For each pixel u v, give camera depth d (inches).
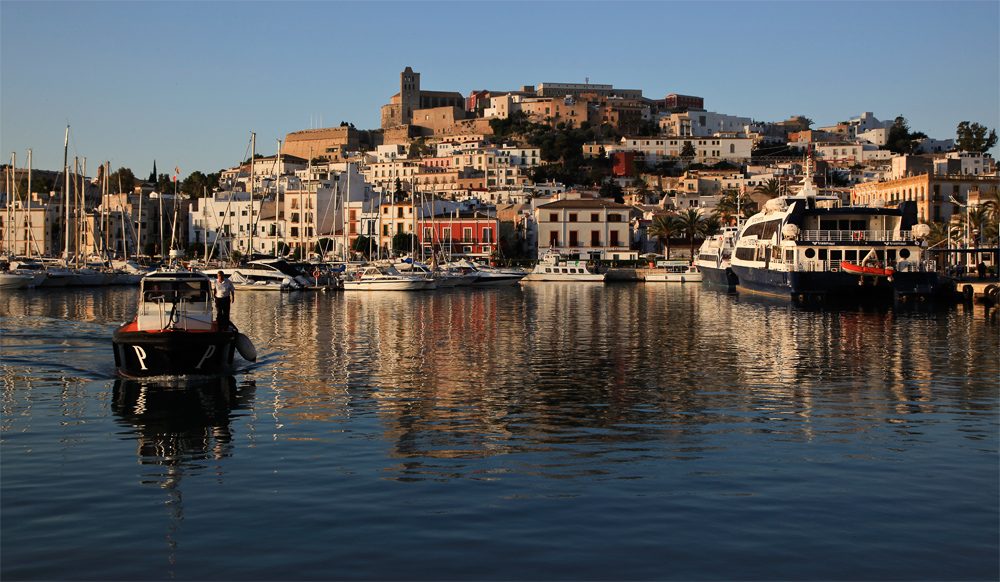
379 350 1496.1
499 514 587.5
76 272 3966.5
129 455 741.9
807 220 2957.7
